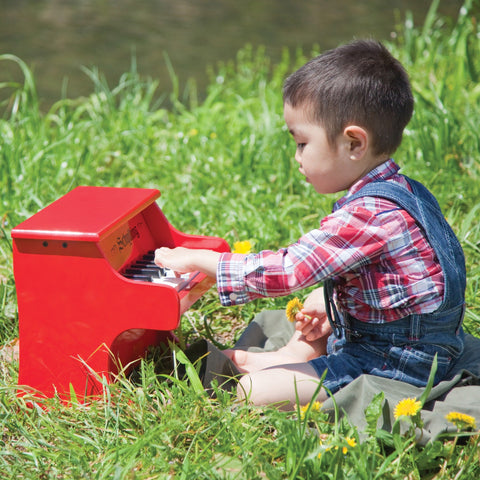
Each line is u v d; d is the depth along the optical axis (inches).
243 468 85.0
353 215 96.4
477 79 249.0
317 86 98.3
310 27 406.0
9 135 221.9
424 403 94.0
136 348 110.7
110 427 98.4
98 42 382.3
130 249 112.5
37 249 100.0
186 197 185.8
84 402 103.8
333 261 96.1
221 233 165.3
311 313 111.2
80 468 89.5
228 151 209.6
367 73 98.3
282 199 186.4
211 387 104.3
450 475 88.9
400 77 101.5
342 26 405.4
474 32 281.0
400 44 331.9
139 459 90.3
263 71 302.2
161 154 217.2
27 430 100.4
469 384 101.8
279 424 93.4
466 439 94.2
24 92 245.6
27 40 383.6
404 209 97.0
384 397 92.0
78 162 191.9
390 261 96.8
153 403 101.9
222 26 415.2
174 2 476.1
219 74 308.8
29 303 102.4
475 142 196.5
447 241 100.1
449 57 267.4
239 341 119.3
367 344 100.7
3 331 127.5
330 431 93.9
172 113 278.8
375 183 99.2
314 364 101.6
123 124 236.4
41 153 199.3
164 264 103.3
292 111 101.4
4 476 89.6
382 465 84.9
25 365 105.0
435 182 184.5
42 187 189.5
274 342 119.5
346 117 97.5
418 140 199.2
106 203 108.8
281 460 92.2
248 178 196.4
